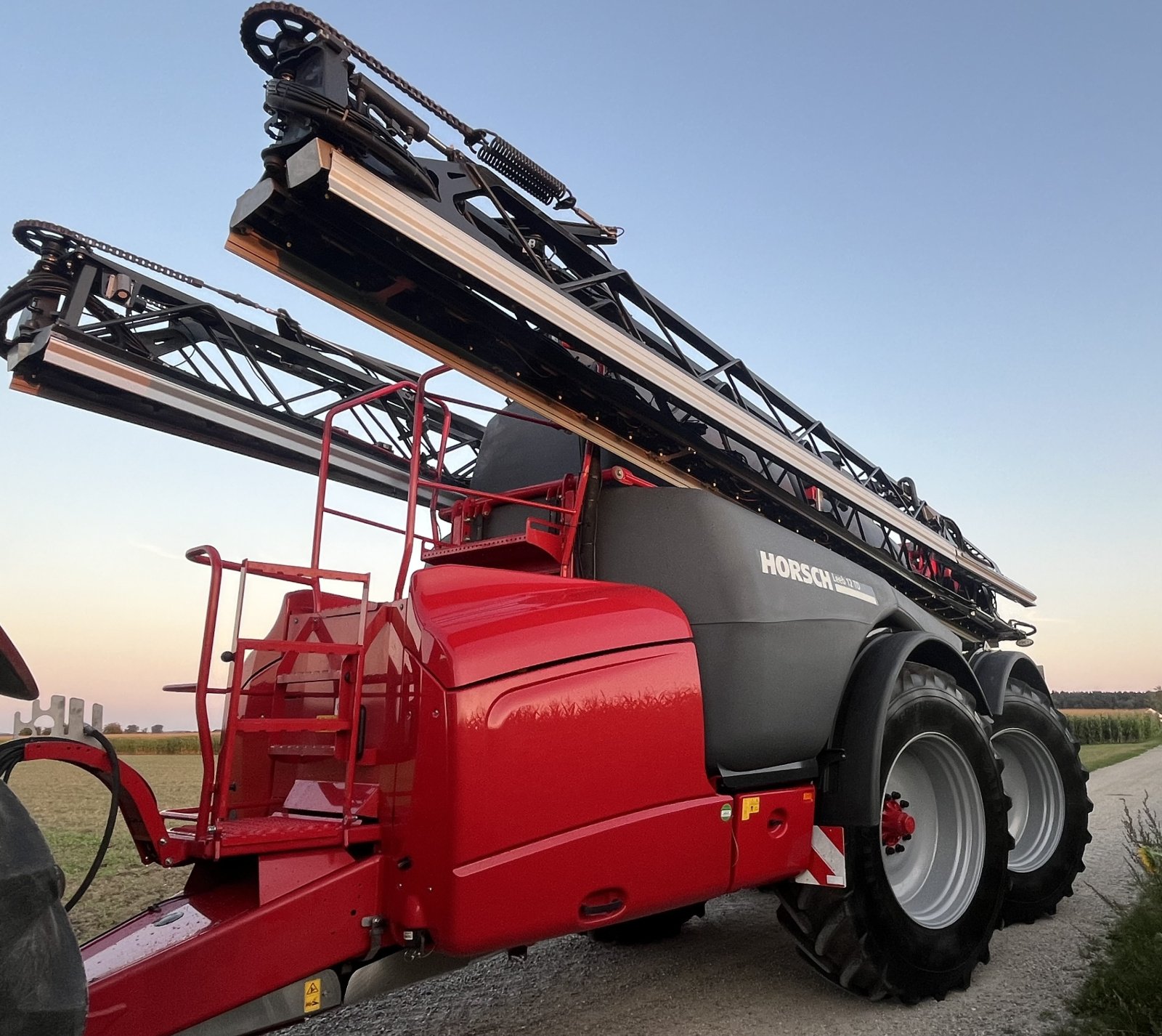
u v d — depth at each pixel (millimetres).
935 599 6484
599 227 4129
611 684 3037
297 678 3434
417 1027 3604
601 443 4004
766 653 3598
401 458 5211
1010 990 3803
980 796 4148
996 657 5246
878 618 4254
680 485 4406
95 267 4168
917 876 4160
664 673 3217
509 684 2777
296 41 2893
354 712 2842
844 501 5066
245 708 3646
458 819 2588
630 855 2969
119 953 2486
